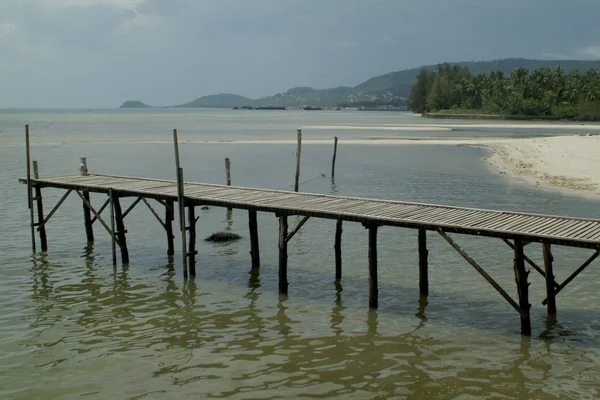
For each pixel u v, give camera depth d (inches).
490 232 538.9
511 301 539.5
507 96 6742.1
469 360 490.6
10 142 2819.9
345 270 751.7
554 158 1791.3
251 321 584.4
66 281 720.3
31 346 529.0
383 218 593.3
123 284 709.3
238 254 838.5
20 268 773.9
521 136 3324.3
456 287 677.3
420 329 558.9
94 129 4239.7
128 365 488.4
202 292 676.7
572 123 5403.5
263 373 470.0
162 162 1961.1
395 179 1557.6
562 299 629.9
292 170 1771.7
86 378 466.0
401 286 684.1
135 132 3801.7
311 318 590.6
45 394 441.1
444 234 564.7
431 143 2748.5
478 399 426.3
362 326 567.8
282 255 659.4
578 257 776.9
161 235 955.3
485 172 1681.8
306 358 497.0
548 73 6835.6
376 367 478.6
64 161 1975.9
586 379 454.6
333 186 1448.1
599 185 1320.1
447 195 1278.3
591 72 7135.8
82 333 557.3
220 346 524.1
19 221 1045.2
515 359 491.5
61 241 916.0
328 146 2600.9
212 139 3070.9
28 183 855.1
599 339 530.0
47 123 5506.9
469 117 6825.8
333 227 992.9
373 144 2706.7
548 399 424.5
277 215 663.1
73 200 1237.7
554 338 534.0
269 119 7111.2
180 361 494.3
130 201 1224.8
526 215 624.7
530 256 789.9
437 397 429.4
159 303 640.4
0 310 619.5
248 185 1472.7
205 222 1045.8
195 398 431.5
